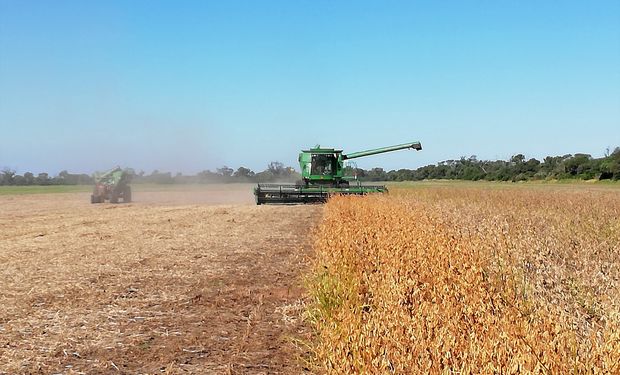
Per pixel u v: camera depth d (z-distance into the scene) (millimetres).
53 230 21312
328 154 36500
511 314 5383
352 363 4461
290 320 8672
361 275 8008
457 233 12156
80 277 11828
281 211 30312
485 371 3928
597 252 11188
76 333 8062
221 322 8664
